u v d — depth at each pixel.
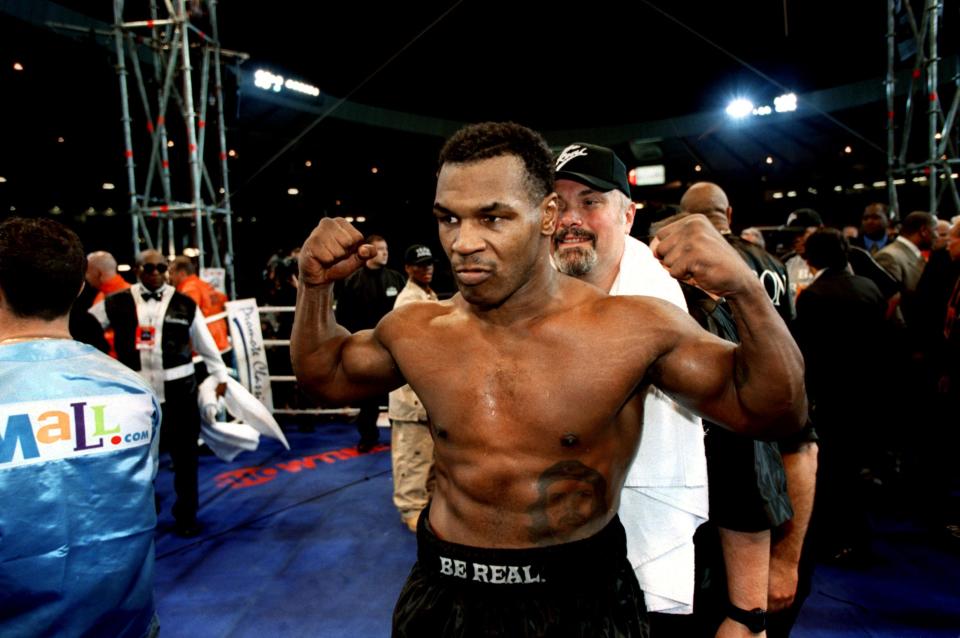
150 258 3.38
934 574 2.79
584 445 0.88
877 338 2.81
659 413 1.16
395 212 20.75
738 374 0.83
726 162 18.66
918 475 3.47
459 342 0.93
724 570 1.39
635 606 0.96
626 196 1.40
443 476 0.99
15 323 1.20
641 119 18.67
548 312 0.91
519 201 0.81
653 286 1.27
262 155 16.53
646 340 0.86
